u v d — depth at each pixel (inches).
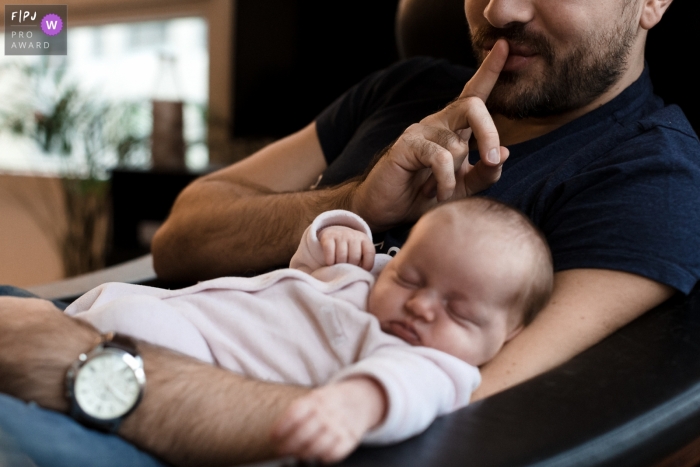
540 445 21.8
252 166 57.3
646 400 25.1
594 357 28.1
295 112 111.5
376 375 22.1
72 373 23.6
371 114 53.5
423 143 35.5
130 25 149.9
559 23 38.6
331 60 106.9
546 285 29.8
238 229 47.4
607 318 30.7
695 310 31.7
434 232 28.5
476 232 28.1
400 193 37.5
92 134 134.9
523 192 38.8
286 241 44.0
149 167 116.1
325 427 19.8
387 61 102.2
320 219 34.6
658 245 31.8
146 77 149.1
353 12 103.8
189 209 52.9
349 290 29.9
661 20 47.1
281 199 46.6
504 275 27.8
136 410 23.8
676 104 44.8
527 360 28.8
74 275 137.9
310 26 107.5
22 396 23.7
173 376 24.5
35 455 20.6
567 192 35.7
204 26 142.6
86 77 155.5
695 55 46.2
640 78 43.2
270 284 30.4
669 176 33.9
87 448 21.8
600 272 31.8
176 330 28.5
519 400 24.7
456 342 27.4
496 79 39.0
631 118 41.6
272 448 22.4
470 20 45.2
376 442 21.6
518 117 41.8
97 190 134.3
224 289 31.3
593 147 38.2
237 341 29.3
